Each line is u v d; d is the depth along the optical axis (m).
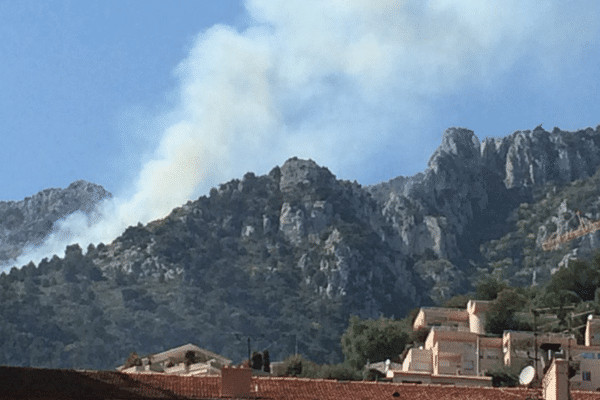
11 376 65.69
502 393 78.31
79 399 64.25
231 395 72.06
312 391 76.75
